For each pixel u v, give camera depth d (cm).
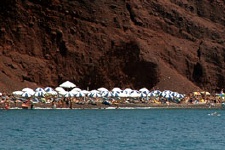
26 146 14462
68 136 16638
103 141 15588
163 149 14288
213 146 14888
